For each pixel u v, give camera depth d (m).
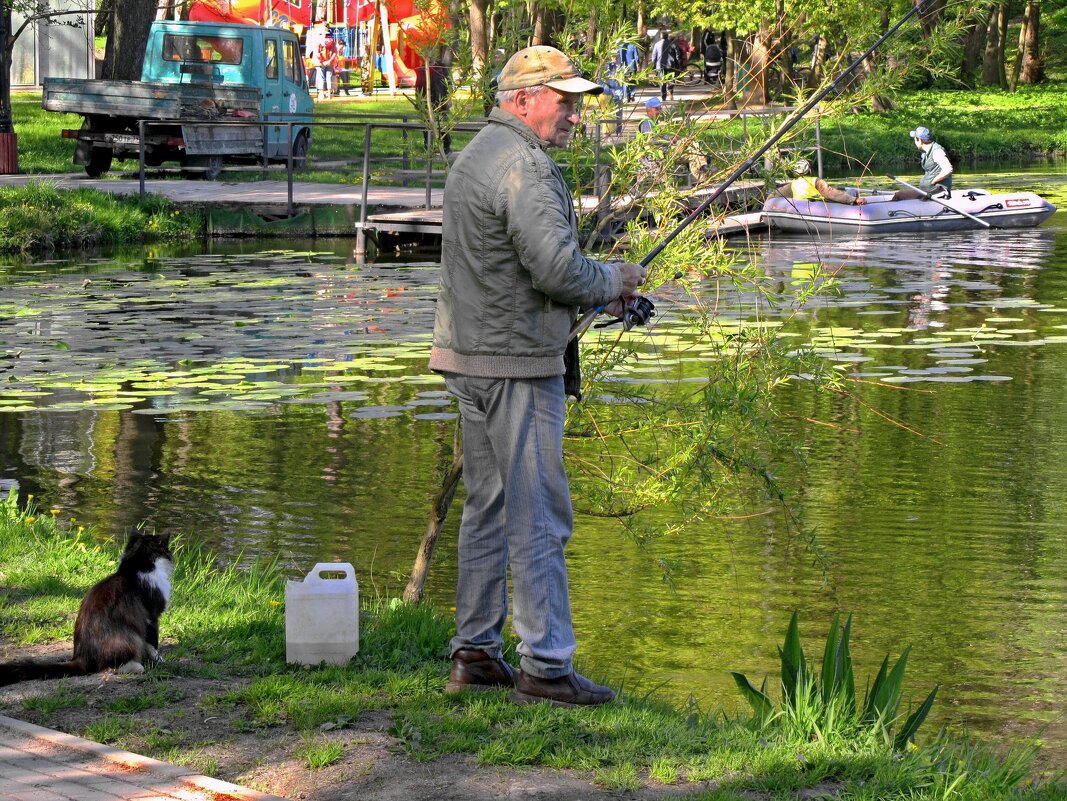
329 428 13.77
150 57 36.88
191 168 35.12
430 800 4.86
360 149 43.09
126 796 4.77
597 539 10.40
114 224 29.58
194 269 25.67
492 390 5.47
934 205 32.69
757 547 10.22
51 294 22.16
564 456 7.84
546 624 5.62
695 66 8.59
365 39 58.12
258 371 16.27
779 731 5.54
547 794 4.90
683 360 16.70
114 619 6.13
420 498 11.49
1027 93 68.88
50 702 5.70
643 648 8.23
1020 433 13.56
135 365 16.58
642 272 5.65
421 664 6.30
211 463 12.48
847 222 31.67
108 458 12.60
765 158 7.46
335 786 4.98
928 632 8.53
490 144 5.37
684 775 5.09
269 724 5.56
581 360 7.75
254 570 8.75
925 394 15.24
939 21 7.52
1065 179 44.72
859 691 7.59
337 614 6.26
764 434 7.37
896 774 5.07
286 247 29.64
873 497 11.47
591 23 7.87
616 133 7.67
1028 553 10.05
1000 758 6.20
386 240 29.28
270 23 54.12
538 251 5.21
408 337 18.55
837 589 9.30
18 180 34.00
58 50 52.72
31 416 14.07
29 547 8.63
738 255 7.57
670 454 7.65
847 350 17.75
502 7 8.30
